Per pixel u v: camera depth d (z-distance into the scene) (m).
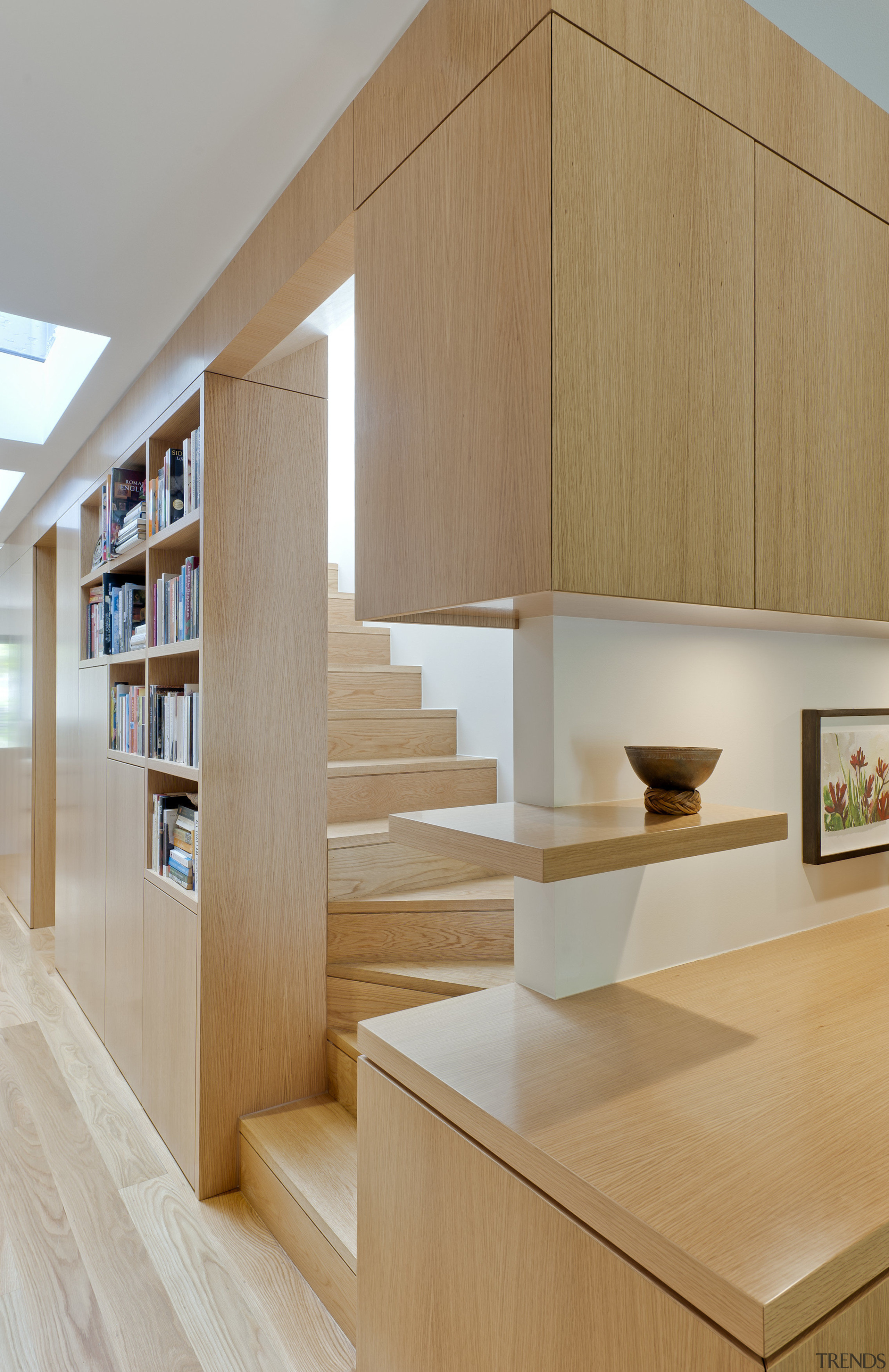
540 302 0.96
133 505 3.04
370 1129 1.26
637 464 1.02
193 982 2.23
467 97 1.11
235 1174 2.22
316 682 2.38
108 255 2.04
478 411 1.08
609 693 1.46
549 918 1.40
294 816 2.34
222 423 2.23
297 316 1.89
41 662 4.82
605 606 1.16
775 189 1.21
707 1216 0.80
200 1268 1.90
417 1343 1.15
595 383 0.98
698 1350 0.73
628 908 1.49
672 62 1.08
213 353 2.15
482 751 3.19
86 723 3.44
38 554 4.76
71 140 1.63
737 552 1.14
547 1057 1.16
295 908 2.33
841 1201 0.82
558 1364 0.89
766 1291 0.69
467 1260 1.04
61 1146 2.43
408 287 1.24
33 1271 1.90
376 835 2.50
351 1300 1.67
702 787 1.61
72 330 2.93
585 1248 0.85
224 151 1.67
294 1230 1.91
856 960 1.59
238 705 2.24
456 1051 1.19
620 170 1.01
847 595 1.31
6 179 1.75
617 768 1.48
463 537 1.10
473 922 2.46
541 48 0.97
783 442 1.21
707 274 1.11
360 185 1.41
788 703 1.78
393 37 1.38
